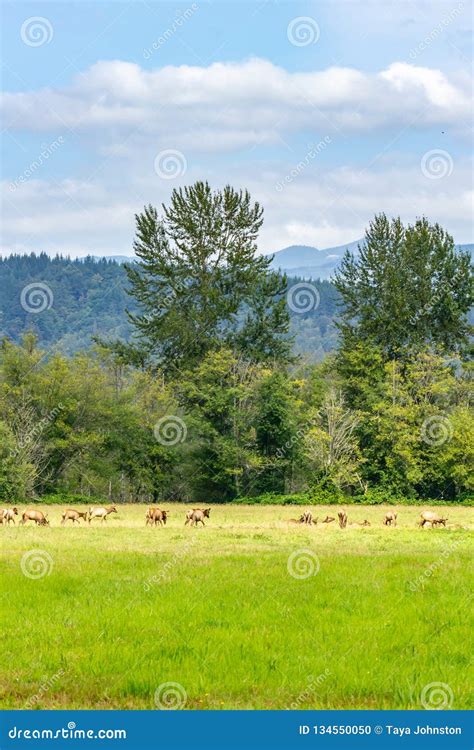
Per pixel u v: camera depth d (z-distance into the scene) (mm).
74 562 26656
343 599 20688
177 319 83625
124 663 15312
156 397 80500
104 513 49438
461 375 84188
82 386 77562
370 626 17906
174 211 85375
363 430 78750
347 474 75250
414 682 14406
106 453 79062
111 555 28625
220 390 79500
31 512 46719
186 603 20000
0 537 36969
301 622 18328
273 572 24469
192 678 14516
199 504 73688
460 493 77438
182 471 80875
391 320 85250
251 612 19109
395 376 79688
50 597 20906
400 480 77000
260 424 77625
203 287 85000
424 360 80375
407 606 19859
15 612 19234
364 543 34062
